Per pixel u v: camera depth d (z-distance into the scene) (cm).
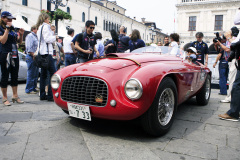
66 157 185
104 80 218
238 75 303
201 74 351
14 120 277
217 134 252
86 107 227
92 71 233
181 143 222
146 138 233
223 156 196
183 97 296
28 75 475
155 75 221
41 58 374
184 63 311
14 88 372
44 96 406
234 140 235
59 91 254
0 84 359
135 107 208
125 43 540
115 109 212
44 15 387
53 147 203
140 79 210
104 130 253
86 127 261
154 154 196
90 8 2922
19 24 1079
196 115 336
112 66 237
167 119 247
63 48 548
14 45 361
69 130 248
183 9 3284
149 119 221
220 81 555
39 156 185
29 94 472
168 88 239
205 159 189
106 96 218
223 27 3080
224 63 538
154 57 292
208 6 3130
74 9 2594
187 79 287
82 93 234
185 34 3297
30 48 456
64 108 255
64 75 257
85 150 199
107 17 3388
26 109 333
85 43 409
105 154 193
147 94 210
